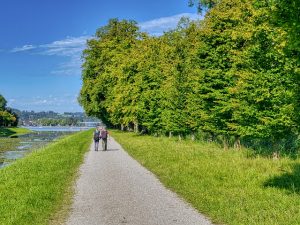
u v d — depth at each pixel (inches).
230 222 382.3
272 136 804.6
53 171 776.3
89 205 484.4
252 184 563.5
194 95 1232.8
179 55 1861.5
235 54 1013.8
